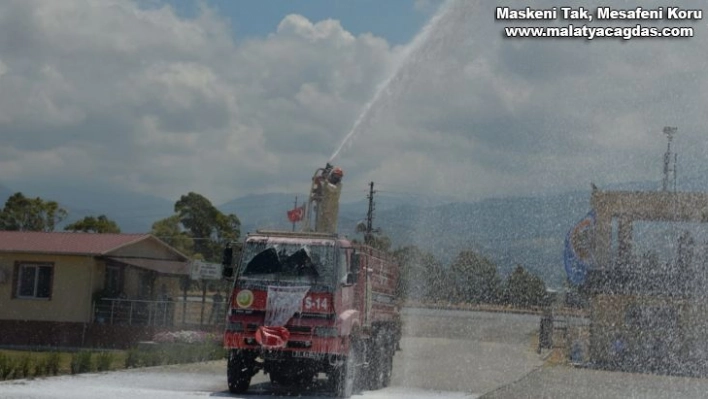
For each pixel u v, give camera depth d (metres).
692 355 28.88
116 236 36.94
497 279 33.81
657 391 22.03
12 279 34.28
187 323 36.59
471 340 34.56
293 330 16.39
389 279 21.31
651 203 30.05
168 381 19.98
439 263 33.06
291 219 19.03
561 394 20.33
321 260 16.67
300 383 18.50
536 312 33.91
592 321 30.28
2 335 34.06
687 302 29.42
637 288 29.97
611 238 30.61
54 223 59.00
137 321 34.78
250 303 16.58
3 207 57.91
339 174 19.09
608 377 25.56
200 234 55.72
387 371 20.73
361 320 18.11
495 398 18.84
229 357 16.91
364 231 20.16
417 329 35.78
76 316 34.09
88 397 16.02
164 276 39.38
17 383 18.52
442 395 18.95
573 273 30.89
